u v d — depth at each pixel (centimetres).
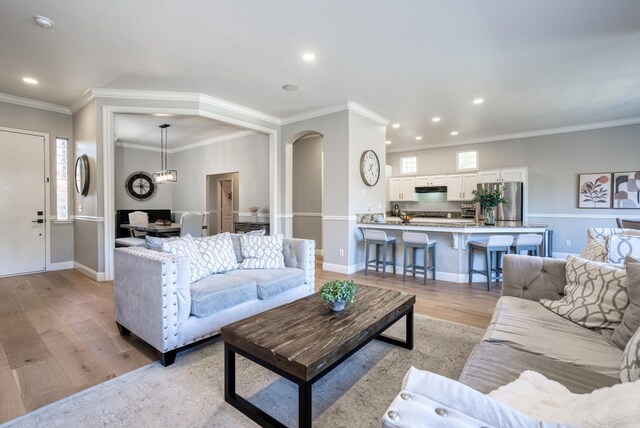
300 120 549
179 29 283
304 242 333
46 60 343
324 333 172
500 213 650
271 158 569
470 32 288
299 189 734
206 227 791
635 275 157
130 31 286
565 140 617
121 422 160
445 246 457
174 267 217
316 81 402
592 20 268
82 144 483
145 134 720
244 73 377
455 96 453
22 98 464
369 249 524
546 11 256
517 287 233
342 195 500
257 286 274
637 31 286
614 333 159
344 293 202
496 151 697
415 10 255
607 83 405
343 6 250
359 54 330
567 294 202
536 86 416
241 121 509
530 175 655
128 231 795
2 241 458
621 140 565
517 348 154
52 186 504
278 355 148
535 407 92
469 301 359
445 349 240
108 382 196
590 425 64
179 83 409
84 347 242
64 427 157
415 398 70
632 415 60
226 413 168
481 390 118
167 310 213
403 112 530
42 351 235
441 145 773
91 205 454
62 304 339
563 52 325
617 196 568
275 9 254
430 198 816
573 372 129
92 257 454
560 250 623
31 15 261
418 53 327
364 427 158
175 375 204
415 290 404
